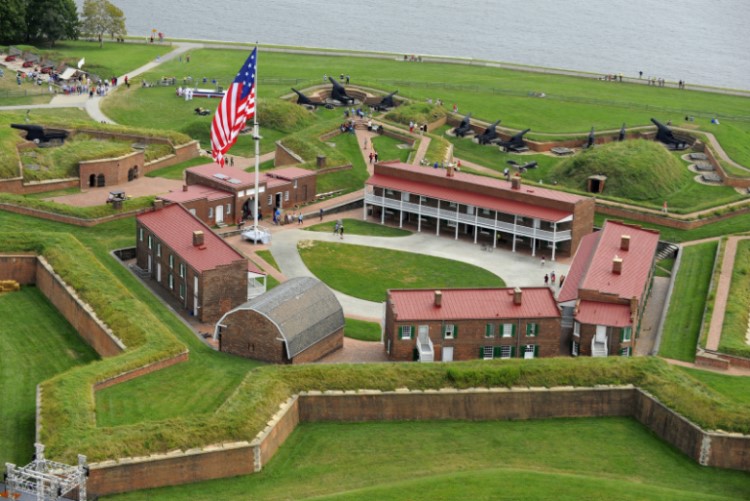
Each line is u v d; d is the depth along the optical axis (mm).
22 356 129625
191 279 141875
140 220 155250
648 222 191625
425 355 131125
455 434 117000
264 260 165625
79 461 96812
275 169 195375
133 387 118438
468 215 179875
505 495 102312
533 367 123750
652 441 117688
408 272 165500
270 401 114438
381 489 102812
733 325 143625
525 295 135500
